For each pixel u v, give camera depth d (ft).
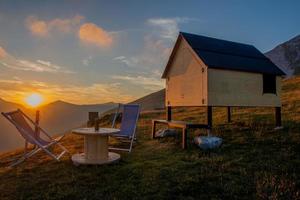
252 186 19.66
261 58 43.29
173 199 18.12
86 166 25.41
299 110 56.80
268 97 40.14
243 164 24.70
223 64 36.01
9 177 23.56
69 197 18.72
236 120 49.34
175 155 28.84
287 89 104.32
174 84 41.29
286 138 33.14
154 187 19.85
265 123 43.32
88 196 18.78
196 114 69.46
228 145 31.96
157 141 36.88
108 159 26.50
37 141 28.96
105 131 26.99
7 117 27.37
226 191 18.95
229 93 36.29
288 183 19.83
